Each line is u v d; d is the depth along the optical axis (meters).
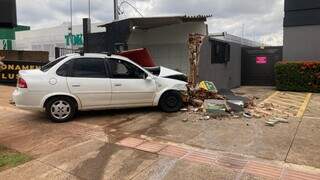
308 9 16.58
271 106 11.18
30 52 18.67
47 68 9.09
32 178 5.53
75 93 8.92
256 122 8.64
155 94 9.73
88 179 5.44
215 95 10.63
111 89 9.23
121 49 14.05
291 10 16.97
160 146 6.80
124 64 9.53
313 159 5.97
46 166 5.99
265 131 7.78
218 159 6.04
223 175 5.36
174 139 7.25
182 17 13.02
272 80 18.89
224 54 16.39
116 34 14.34
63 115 8.92
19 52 18.33
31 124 8.78
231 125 8.33
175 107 9.87
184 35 14.51
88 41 16.05
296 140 7.06
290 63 16.19
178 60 14.74
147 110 10.14
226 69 16.81
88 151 6.65
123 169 5.75
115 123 8.73
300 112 10.17
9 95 13.85
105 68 9.28
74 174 5.63
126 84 9.38
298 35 16.91
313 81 15.77
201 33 14.09
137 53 11.48
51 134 7.84
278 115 9.56
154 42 15.41
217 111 9.37
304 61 16.36
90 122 8.87
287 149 6.50
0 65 9.26
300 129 7.95
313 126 8.26
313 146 6.67
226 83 16.86
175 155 6.29
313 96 14.31
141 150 6.60
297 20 16.86
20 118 9.48
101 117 9.38
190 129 8.00
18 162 6.20
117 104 9.40
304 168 5.58
